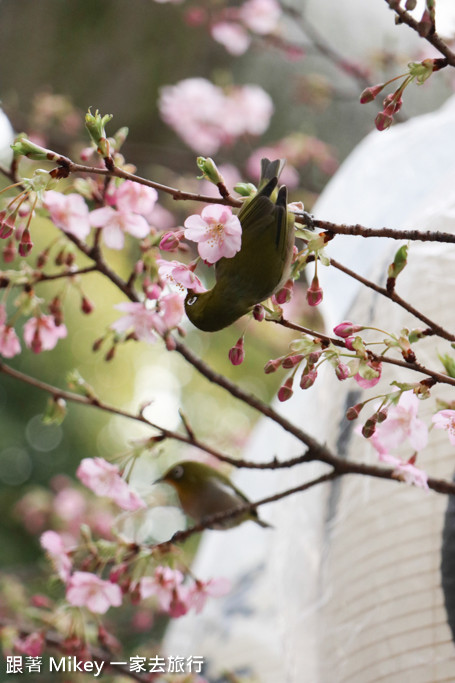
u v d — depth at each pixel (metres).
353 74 2.54
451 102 1.66
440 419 1.20
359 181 1.57
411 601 1.34
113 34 3.52
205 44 3.48
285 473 1.59
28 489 3.57
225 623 1.72
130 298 1.37
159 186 1.18
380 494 1.39
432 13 1.15
